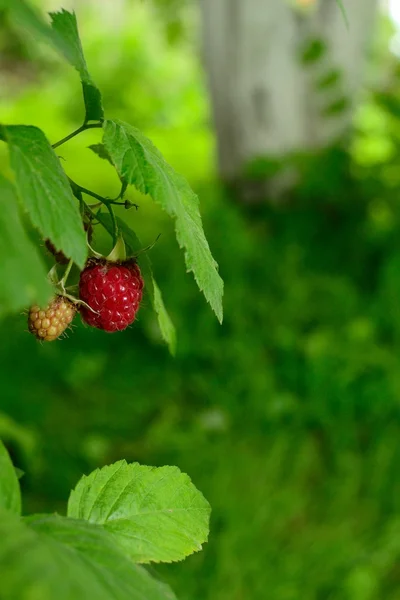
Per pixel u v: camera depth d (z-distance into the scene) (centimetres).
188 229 40
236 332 126
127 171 39
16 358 123
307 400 113
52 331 42
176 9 188
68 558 34
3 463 37
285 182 155
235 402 115
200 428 110
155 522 42
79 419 114
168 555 41
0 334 126
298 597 87
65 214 36
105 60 286
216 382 119
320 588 89
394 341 118
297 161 141
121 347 129
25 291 33
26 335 128
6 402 112
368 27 151
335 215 147
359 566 91
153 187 39
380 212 143
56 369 123
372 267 138
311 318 126
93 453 107
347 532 96
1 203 34
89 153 214
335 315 126
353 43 149
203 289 40
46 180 36
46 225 36
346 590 88
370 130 152
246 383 117
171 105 275
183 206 41
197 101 275
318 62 139
